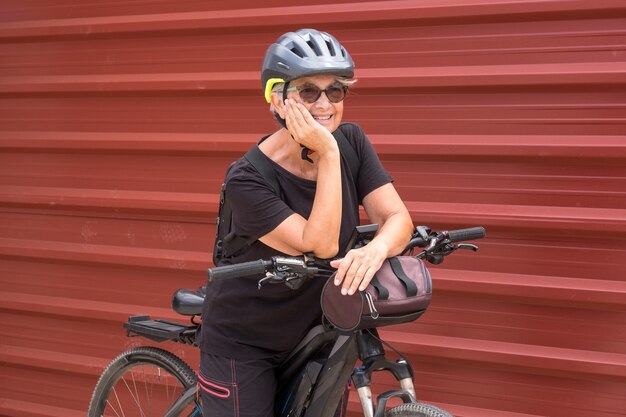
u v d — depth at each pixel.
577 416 3.60
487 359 3.66
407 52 3.73
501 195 3.62
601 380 3.55
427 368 3.81
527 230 3.58
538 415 3.65
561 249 3.56
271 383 2.83
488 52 3.60
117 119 4.39
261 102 4.05
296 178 2.57
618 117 3.45
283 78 2.47
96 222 4.46
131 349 3.60
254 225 2.54
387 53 3.76
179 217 4.27
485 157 3.61
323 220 2.43
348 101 3.84
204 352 2.85
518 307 3.64
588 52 3.47
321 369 2.72
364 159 2.75
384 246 2.51
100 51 4.40
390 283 2.49
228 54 4.11
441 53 3.67
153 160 4.31
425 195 3.74
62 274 4.58
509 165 3.60
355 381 2.63
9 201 4.64
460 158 3.66
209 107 4.17
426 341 3.76
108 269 4.46
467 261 3.69
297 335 2.76
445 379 3.78
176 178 4.27
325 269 2.53
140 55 4.30
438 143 3.66
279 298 2.68
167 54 4.24
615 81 3.40
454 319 3.74
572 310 3.57
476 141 3.62
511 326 3.66
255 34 4.04
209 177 4.20
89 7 4.40
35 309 4.62
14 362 4.71
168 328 3.35
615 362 3.49
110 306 4.45
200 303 3.17
